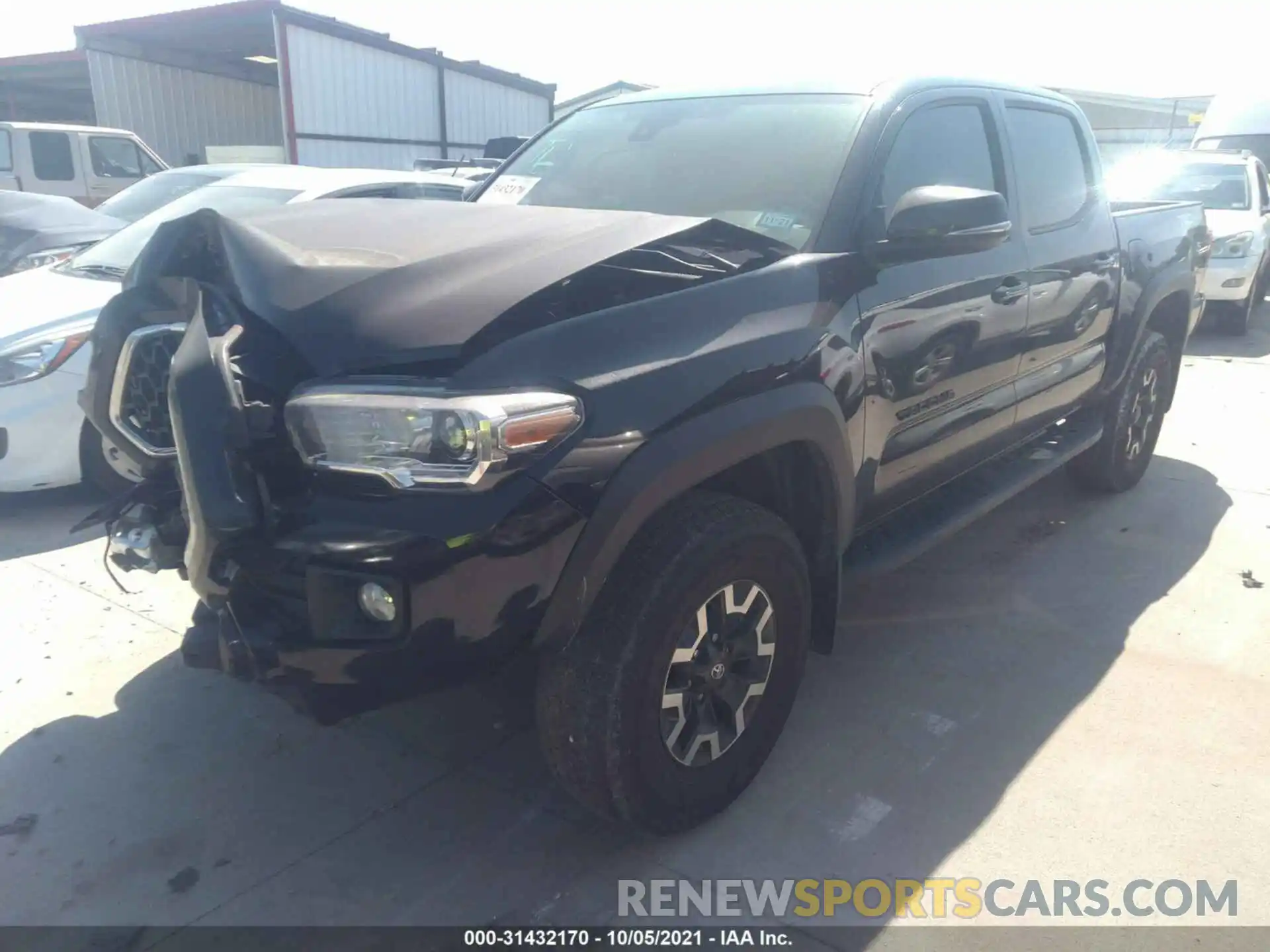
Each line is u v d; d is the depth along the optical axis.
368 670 2.02
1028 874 2.42
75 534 4.37
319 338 2.12
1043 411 3.99
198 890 2.37
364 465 2.00
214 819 2.61
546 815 2.64
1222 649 3.50
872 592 3.94
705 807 2.54
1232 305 9.89
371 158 17.53
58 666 3.31
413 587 1.96
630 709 2.26
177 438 2.18
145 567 2.68
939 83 3.35
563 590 2.08
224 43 18.20
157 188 7.47
